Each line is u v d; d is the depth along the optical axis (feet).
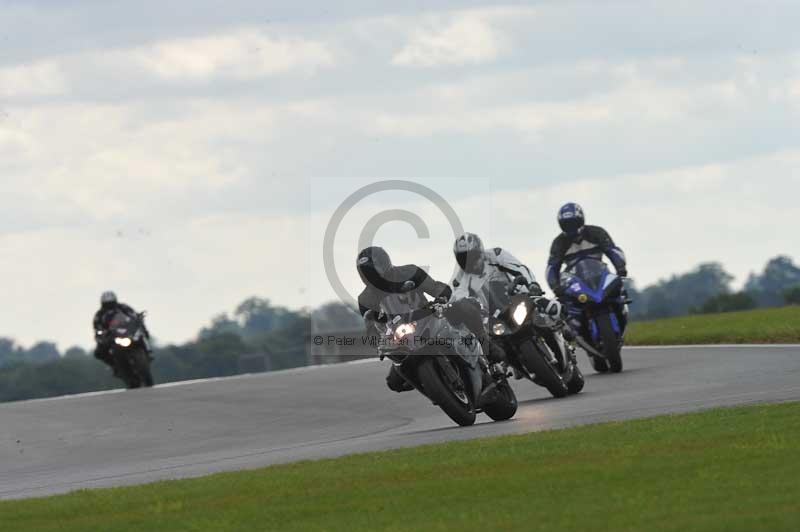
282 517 110.73
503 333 191.11
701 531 92.63
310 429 196.13
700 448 121.70
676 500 102.53
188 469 154.20
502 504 107.24
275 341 627.05
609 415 161.89
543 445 132.26
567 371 199.52
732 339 272.31
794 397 159.02
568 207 232.32
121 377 351.05
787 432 126.31
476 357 169.89
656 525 95.45
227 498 120.78
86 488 143.74
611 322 228.22
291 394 249.34
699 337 279.90
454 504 109.19
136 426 219.20
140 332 348.59
